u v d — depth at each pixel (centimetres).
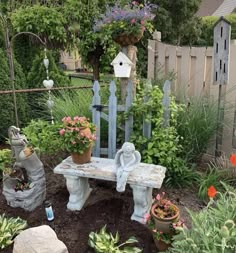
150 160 265
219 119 306
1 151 301
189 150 301
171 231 185
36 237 183
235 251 143
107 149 302
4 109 397
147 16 272
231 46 298
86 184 253
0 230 205
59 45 459
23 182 243
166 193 267
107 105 292
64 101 377
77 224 223
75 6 427
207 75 329
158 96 275
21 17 412
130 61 275
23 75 440
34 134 307
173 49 364
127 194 259
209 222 164
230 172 276
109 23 274
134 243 201
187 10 840
